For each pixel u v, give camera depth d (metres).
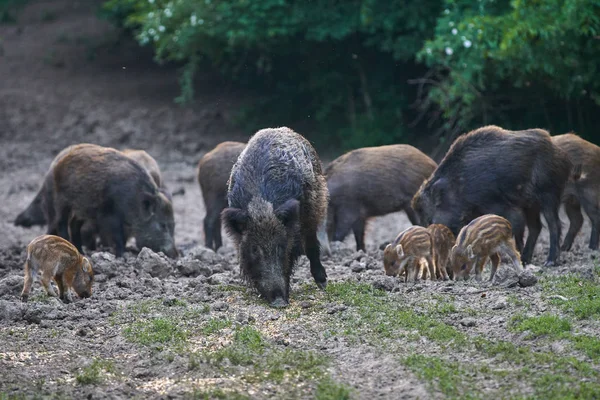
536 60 48.78
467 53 51.66
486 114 56.75
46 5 116.94
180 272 30.23
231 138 73.56
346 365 20.45
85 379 19.58
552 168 30.67
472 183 31.33
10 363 20.69
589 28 45.25
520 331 21.52
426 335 21.83
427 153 65.12
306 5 63.75
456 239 29.86
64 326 23.69
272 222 24.28
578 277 26.30
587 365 19.14
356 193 36.91
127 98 82.69
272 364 20.39
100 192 34.62
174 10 65.88
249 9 63.66
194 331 22.98
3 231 48.25
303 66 73.19
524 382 18.69
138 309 24.94
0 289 26.88
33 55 97.31
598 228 33.94
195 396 18.64
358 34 69.62
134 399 18.72
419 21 60.88
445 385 18.61
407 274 28.25
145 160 41.41
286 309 24.48
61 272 25.98
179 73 88.12
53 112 80.94
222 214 24.67
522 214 31.52
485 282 26.86
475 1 53.28
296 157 25.48
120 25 89.25
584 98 56.75
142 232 35.56
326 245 34.22
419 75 69.88
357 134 67.12
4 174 67.06
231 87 82.06
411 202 34.88
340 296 25.67
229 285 27.36
